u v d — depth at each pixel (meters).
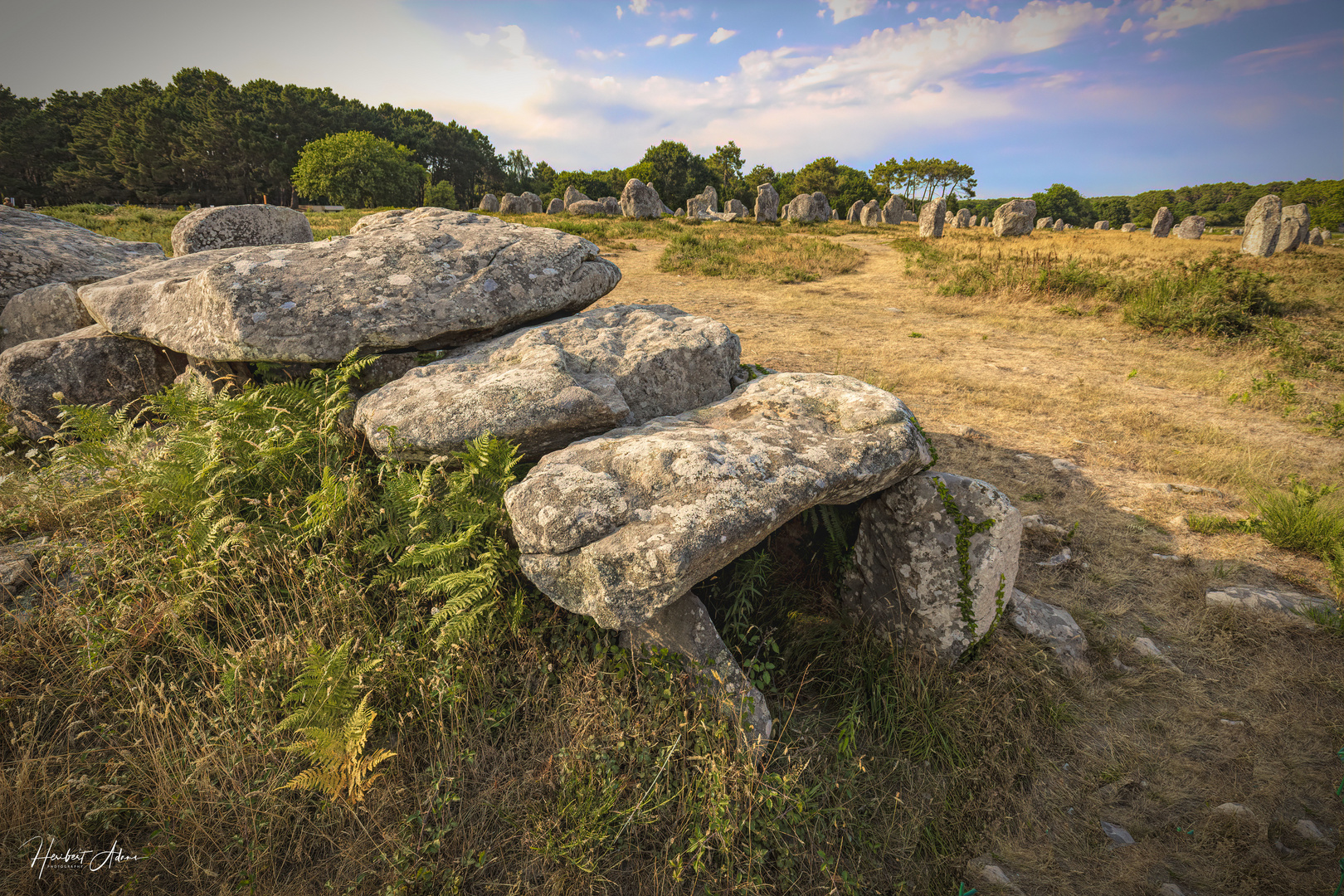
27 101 67.75
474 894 2.01
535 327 4.13
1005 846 2.35
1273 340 8.98
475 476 2.92
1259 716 2.94
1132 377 7.80
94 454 3.37
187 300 3.95
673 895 2.04
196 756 2.21
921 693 2.87
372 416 3.25
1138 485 5.11
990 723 2.79
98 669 2.30
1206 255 16.61
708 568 2.43
